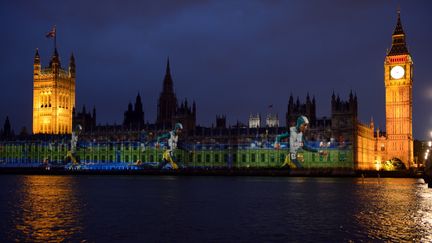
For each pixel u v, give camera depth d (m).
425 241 60.38
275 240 61.81
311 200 106.50
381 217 79.06
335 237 63.12
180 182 183.12
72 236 64.19
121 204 98.75
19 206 94.38
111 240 62.00
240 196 116.94
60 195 119.38
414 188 145.50
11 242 60.62
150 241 61.53
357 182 183.75
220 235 64.94
